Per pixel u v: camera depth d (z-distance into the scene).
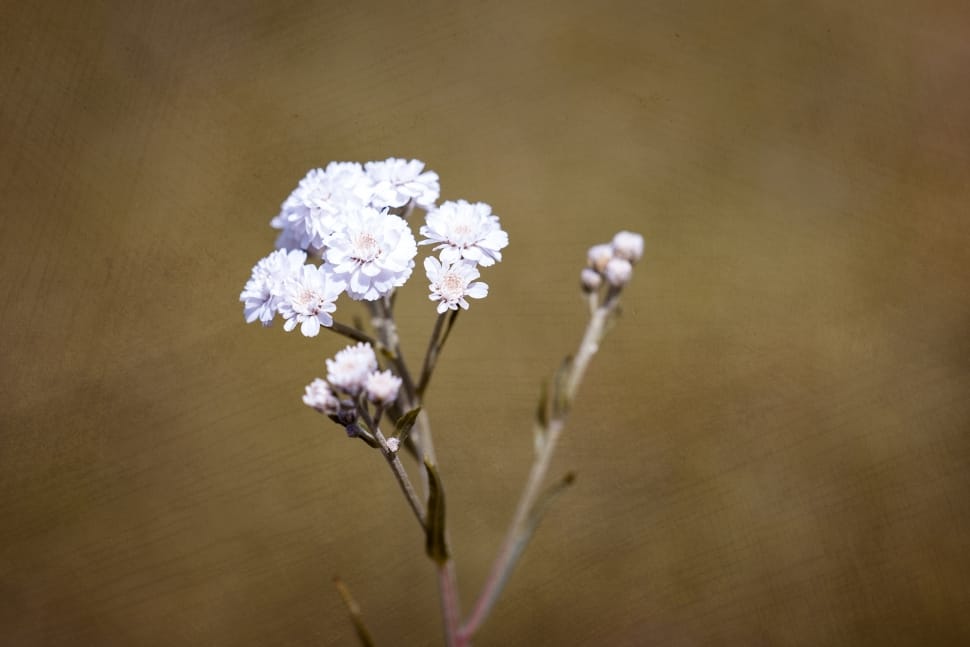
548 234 0.64
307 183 0.41
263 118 0.67
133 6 0.71
